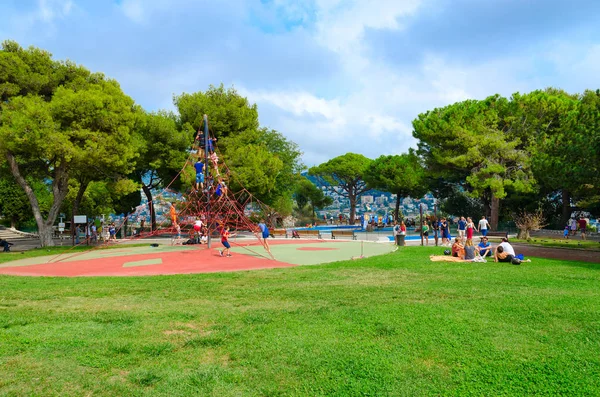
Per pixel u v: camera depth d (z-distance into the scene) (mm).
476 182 34125
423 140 38938
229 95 40656
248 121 40125
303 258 19156
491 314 7406
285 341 6055
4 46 26812
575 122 21766
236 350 5727
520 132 35781
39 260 19953
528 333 6312
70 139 24797
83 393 4504
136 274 14555
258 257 19797
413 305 8172
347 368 5062
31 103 23656
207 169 23531
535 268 13852
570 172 20969
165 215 29828
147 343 6055
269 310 8000
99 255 21641
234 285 11320
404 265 15070
